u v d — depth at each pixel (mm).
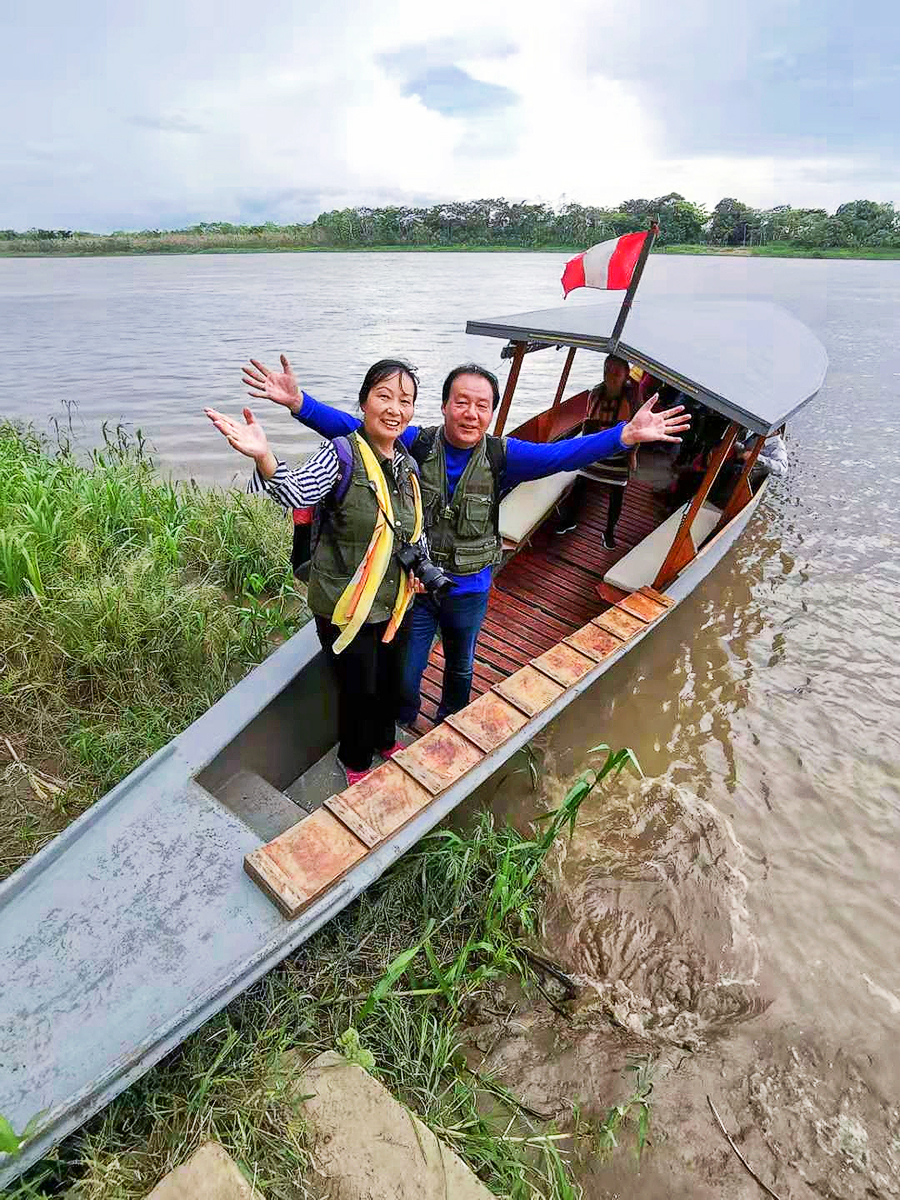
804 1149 2424
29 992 2176
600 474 5484
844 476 8617
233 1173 1890
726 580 6172
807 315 22453
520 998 2846
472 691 4152
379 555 2447
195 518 5867
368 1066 2354
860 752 4309
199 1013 2182
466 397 2619
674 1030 2781
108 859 2566
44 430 9555
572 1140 2408
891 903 3365
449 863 3064
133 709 3793
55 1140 1907
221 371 13367
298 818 3080
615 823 3686
